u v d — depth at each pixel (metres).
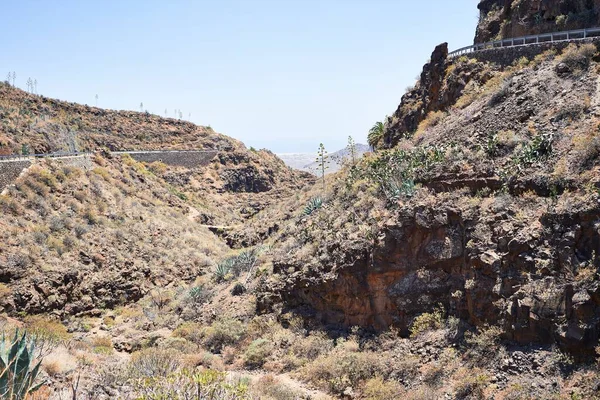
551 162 18.00
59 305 30.95
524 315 14.33
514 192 18.00
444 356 15.80
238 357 21.45
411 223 19.59
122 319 31.19
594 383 11.95
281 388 16.55
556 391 12.47
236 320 24.41
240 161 101.38
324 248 23.23
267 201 90.38
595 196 14.86
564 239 14.62
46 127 74.31
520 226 16.19
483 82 28.92
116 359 19.39
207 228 57.22
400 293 18.81
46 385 11.26
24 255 31.56
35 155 42.97
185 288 35.31
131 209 46.12
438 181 21.12
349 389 16.23
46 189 39.38
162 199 59.41
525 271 15.09
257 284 26.77
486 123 23.94
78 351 18.92
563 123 19.75
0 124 63.00
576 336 12.91
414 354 16.73
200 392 9.36
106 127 102.88
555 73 23.25
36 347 14.11
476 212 17.97
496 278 15.75
